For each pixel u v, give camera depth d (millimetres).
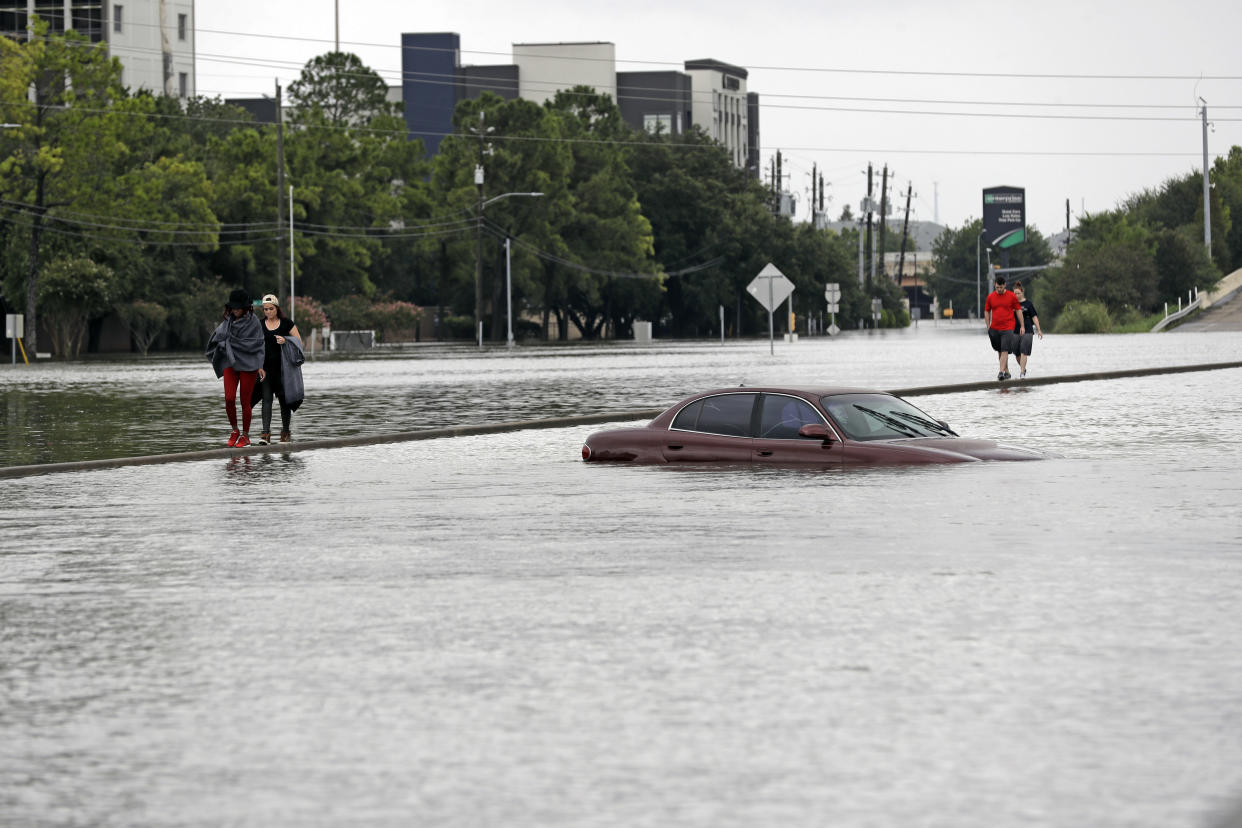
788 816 11586
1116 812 11625
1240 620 18469
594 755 13250
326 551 25344
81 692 15820
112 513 31047
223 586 22078
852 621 18672
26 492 35188
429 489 34656
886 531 26094
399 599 20750
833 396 37375
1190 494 30922
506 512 30078
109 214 190000
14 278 190250
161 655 17500
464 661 16922
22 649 17906
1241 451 40469
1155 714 14336
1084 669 16078
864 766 12836
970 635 17766
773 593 20594
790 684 15617
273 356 46500
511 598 20641
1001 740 13531
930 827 11320
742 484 33344
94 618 19750
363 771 12891
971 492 31297
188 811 11930
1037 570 22125
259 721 14555
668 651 17219
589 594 20828
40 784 12688
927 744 13453
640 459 38469
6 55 182250
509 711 14750
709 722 14242
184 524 29172
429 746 13609
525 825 11461
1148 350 127125
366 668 16672
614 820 11555
